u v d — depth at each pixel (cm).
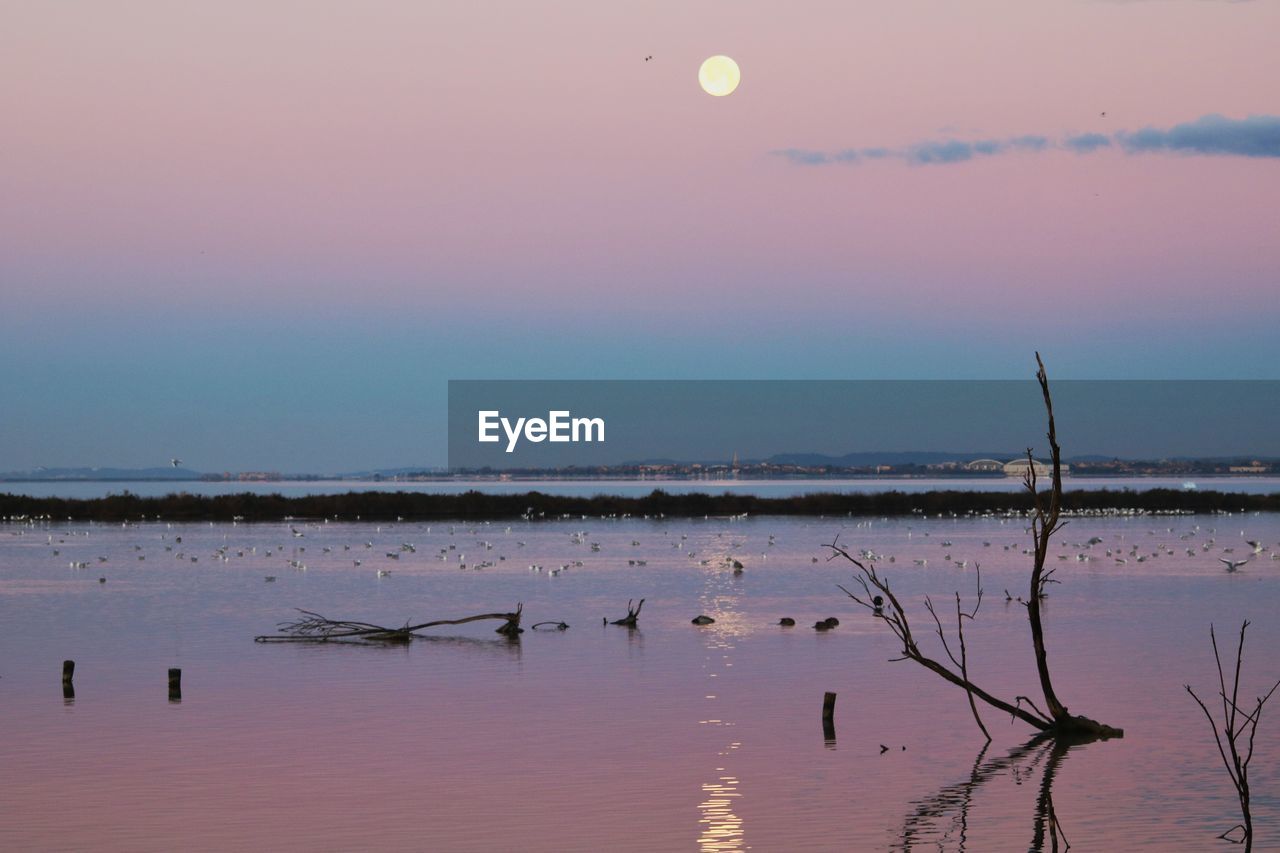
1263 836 2952
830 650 5681
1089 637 5991
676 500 19138
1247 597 7738
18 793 3341
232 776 3506
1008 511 18788
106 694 4709
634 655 5581
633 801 3266
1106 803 3228
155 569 10369
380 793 3338
